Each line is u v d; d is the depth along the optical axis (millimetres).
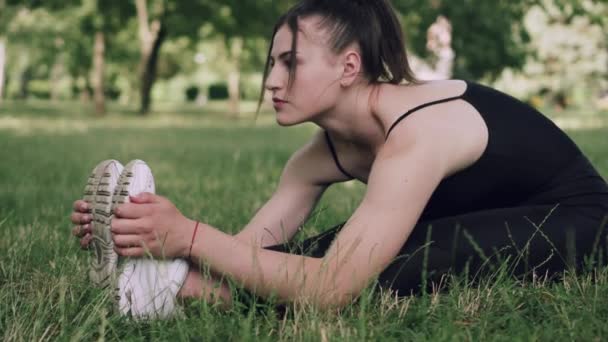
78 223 2184
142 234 2027
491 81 19594
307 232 3156
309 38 2219
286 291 2072
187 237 2074
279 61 2262
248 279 2076
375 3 2295
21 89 54469
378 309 2119
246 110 37094
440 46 18797
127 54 32750
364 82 2303
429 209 2457
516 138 2373
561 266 2387
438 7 17125
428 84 2393
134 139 13023
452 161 2232
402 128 2215
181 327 1920
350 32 2236
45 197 5035
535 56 19172
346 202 4410
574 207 2449
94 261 2178
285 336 1901
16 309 2125
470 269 2295
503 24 17281
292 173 2662
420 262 2246
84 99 43562
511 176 2387
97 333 2000
